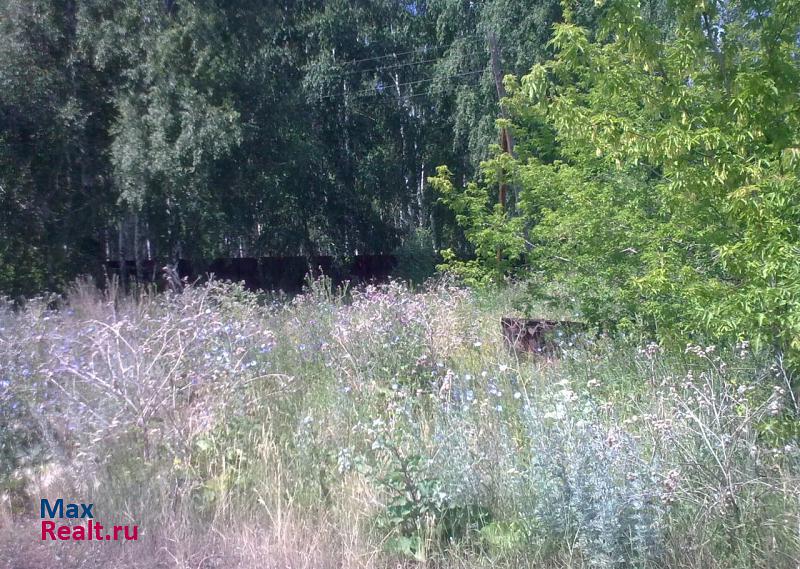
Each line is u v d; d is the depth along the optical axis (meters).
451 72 23.72
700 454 4.07
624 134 5.24
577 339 7.11
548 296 8.10
